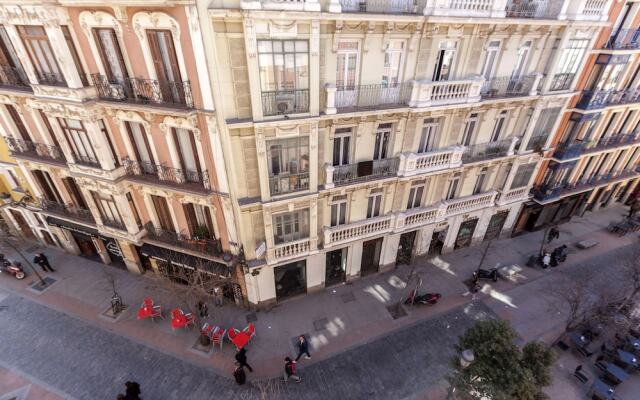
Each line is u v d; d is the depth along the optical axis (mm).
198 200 16828
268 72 13078
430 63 16109
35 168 20156
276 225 17312
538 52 18500
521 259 25266
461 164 19453
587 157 26047
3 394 15812
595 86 21828
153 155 16453
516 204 25531
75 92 14766
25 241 26156
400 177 18266
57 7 13297
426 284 22672
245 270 18062
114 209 19094
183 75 13273
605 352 17891
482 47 16719
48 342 18328
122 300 20953
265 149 14445
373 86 15617
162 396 15844
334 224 19641
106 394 15883
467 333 13227
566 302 21469
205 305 19500
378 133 17453
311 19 12375
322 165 16766
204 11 11375
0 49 16469
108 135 16547
